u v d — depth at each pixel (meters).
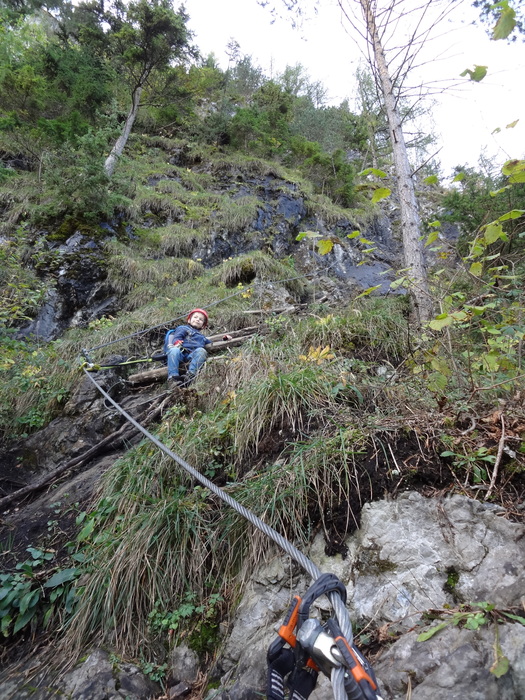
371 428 3.10
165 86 14.58
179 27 12.15
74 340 6.96
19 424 5.71
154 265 9.22
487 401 3.20
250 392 3.94
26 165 11.83
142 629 2.94
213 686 2.51
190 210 11.13
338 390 3.71
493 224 2.86
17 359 6.50
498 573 2.20
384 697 1.90
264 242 10.74
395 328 5.47
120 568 3.08
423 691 1.82
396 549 2.48
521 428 2.79
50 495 4.50
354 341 5.45
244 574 2.90
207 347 6.16
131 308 8.45
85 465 4.91
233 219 10.79
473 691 1.75
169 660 2.78
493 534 2.36
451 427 3.00
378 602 2.35
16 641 3.18
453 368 3.60
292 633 1.41
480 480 2.62
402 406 3.35
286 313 7.51
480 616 1.91
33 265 8.69
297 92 22.36
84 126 11.55
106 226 9.84
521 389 3.12
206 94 18.38
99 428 5.36
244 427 3.69
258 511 2.98
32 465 5.27
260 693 2.28
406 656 2.00
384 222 13.19
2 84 12.74
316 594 1.42
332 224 11.98
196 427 4.11
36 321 8.06
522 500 2.50
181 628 2.88
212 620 2.86
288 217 11.53
